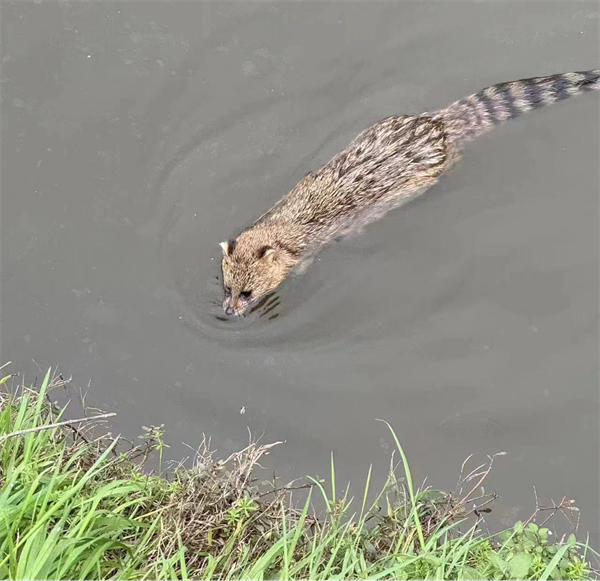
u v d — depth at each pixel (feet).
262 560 8.46
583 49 10.57
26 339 9.76
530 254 10.05
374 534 8.87
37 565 8.23
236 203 10.37
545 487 9.41
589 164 10.21
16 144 10.28
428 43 10.68
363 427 9.61
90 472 8.58
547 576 8.41
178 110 10.53
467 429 9.60
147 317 9.89
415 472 9.46
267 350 9.86
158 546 8.63
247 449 9.09
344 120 10.59
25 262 9.96
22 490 8.57
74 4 10.71
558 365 9.76
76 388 9.61
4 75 10.49
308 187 10.28
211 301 10.01
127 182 10.30
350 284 10.11
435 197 10.27
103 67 10.57
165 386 9.68
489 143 10.30
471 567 8.67
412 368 9.81
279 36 10.72
